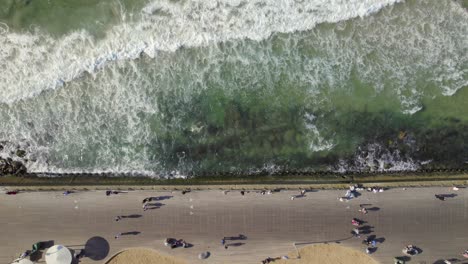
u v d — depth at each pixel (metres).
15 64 17.80
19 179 18.05
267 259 17.66
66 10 17.53
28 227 17.61
